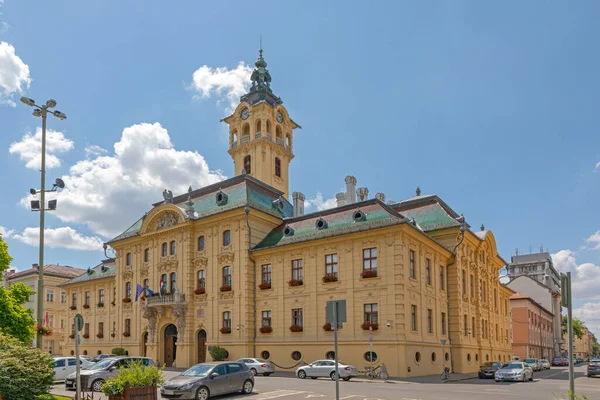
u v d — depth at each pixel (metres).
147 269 58.34
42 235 26.88
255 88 73.62
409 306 42.28
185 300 53.00
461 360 49.69
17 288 38.28
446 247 51.09
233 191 54.84
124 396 19.78
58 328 89.94
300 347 45.69
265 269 49.84
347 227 45.41
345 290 44.28
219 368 26.28
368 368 41.34
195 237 54.72
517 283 126.81
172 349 54.19
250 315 48.94
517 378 40.31
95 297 68.94
